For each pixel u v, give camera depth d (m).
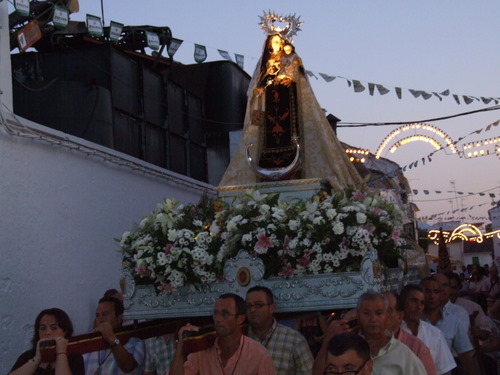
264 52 8.20
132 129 11.01
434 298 6.11
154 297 5.66
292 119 8.03
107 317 5.69
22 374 4.41
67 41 10.98
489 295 13.00
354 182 8.23
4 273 6.49
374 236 5.57
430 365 4.72
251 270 5.40
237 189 7.52
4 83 6.79
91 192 8.03
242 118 14.56
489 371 7.48
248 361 4.41
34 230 6.97
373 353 4.37
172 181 10.18
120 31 7.83
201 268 5.47
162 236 5.68
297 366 4.88
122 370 5.23
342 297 5.28
